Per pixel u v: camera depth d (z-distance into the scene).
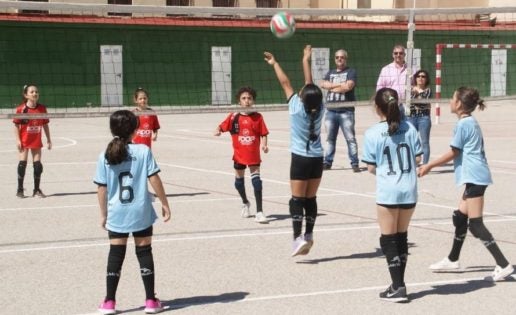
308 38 36.69
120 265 7.40
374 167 7.96
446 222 11.59
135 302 7.78
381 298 7.88
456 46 27.95
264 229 11.09
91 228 11.11
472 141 8.41
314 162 9.23
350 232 10.91
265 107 14.15
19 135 13.44
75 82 33.53
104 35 33.81
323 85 16.77
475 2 41.22
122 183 7.29
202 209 12.52
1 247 9.97
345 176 16.09
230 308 7.60
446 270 8.94
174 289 8.22
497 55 38.47
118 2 35.06
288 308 7.61
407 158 7.81
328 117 16.78
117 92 34.19
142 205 7.32
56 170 16.77
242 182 11.84
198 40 35.41
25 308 7.55
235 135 11.59
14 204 12.92
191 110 13.31
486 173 8.45
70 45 33.31
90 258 9.45
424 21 39.38
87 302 7.75
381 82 16.39
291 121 9.30
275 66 9.41
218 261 9.34
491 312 7.52
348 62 37.16
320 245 10.15
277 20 9.87
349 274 8.82
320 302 7.80
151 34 34.66
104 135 24.19
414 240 10.46
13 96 32.56
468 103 8.41
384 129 7.84
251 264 9.22
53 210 12.43
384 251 7.83
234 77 36.12
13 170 16.72
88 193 14.00
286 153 19.75
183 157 18.98
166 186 14.74
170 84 35.09
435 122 28.48
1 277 8.62
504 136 23.95
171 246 10.05
